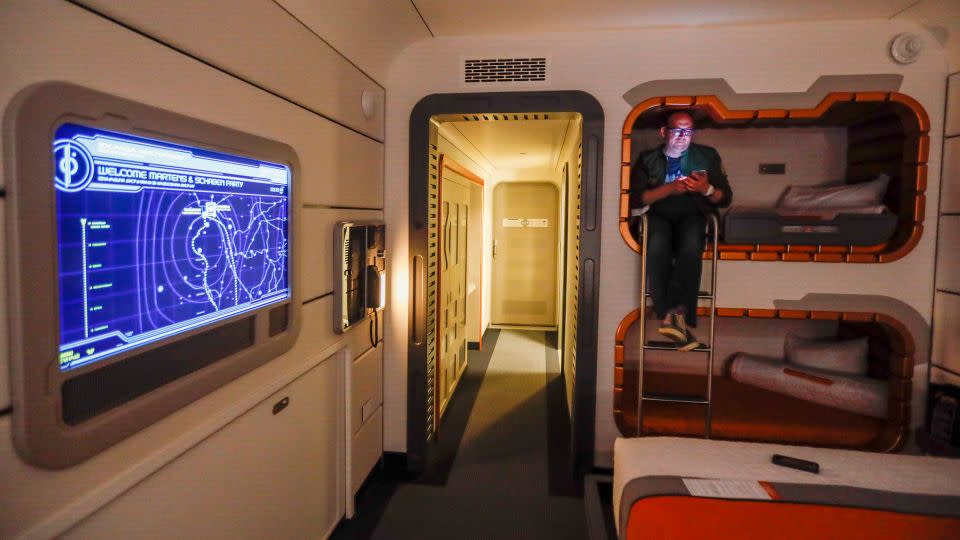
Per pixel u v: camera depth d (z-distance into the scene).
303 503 2.31
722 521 1.78
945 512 1.81
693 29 2.95
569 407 4.31
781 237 2.93
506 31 3.02
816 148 3.43
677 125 2.90
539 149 5.05
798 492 1.92
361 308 2.77
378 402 3.26
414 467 3.30
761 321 3.77
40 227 1.02
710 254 3.01
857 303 2.97
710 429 2.91
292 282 2.05
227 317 1.66
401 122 3.20
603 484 2.96
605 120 3.03
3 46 0.97
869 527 1.75
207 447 1.63
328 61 2.42
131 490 1.33
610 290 3.10
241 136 1.69
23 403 1.01
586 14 2.77
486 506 2.96
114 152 1.20
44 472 1.09
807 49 2.88
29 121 0.99
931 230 2.89
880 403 3.09
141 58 1.30
